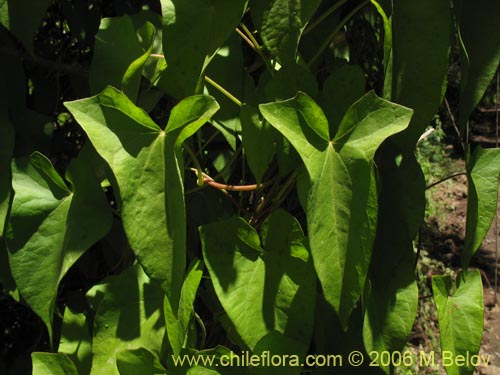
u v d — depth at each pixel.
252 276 0.24
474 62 0.27
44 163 0.23
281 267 0.24
